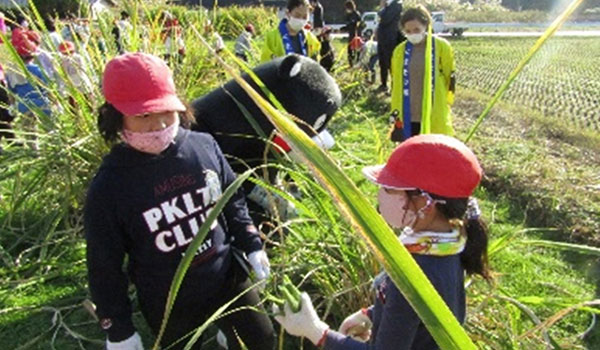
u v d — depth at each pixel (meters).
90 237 1.96
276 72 3.21
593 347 2.95
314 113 3.25
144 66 1.91
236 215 2.23
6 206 4.38
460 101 9.49
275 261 3.14
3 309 3.27
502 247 2.56
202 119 3.14
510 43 26.17
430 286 0.85
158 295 2.06
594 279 3.64
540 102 10.91
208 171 2.07
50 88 4.41
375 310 1.78
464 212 1.60
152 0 5.99
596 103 10.83
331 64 7.89
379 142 3.32
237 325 2.21
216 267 2.10
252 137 3.07
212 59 5.37
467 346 0.85
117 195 1.93
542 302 2.46
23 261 3.79
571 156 6.14
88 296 3.35
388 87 9.96
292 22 5.21
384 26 9.19
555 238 4.21
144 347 2.99
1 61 5.56
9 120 5.89
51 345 2.98
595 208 4.35
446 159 1.55
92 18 5.48
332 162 0.90
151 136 1.91
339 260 2.98
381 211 1.69
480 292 2.57
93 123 4.21
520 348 2.44
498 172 5.18
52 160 4.13
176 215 2.00
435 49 4.54
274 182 3.39
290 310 1.87
